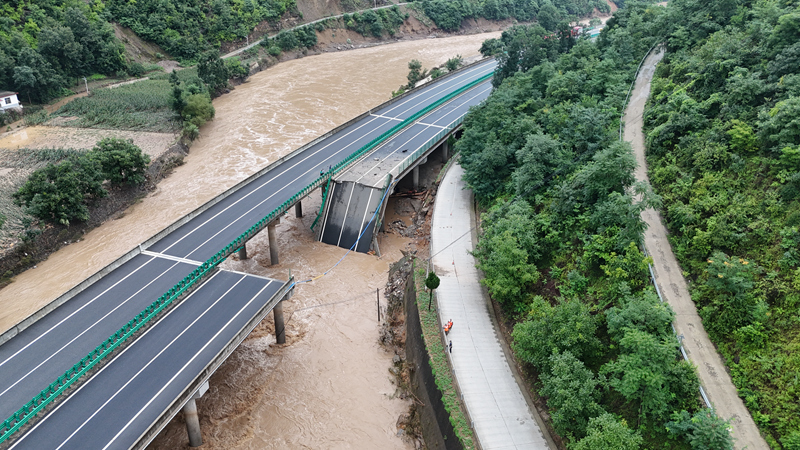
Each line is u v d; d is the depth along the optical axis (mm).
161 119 113688
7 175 86812
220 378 51406
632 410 37125
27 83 118062
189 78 142000
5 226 71812
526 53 104625
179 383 41406
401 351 55625
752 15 73688
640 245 45938
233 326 48312
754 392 34719
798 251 39094
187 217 66250
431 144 87688
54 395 38594
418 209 83125
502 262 50312
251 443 44969
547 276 52125
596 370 40812
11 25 131375
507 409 42312
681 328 39594
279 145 105312
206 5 172875
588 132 63156
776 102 50406
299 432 46188
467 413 41156
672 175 52781
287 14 189125
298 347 56125
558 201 56406
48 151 95250
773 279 38750
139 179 85875
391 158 84000
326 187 76875
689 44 80438
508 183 69312
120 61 143250
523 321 49781
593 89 80062
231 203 71125
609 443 32500
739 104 54312
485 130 79062
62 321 47781
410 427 46812
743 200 45531
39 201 71125
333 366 53719
